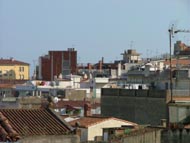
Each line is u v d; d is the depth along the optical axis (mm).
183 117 93500
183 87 120188
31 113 61375
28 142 53438
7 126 54625
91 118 91188
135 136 70438
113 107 115688
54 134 56188
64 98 183750
